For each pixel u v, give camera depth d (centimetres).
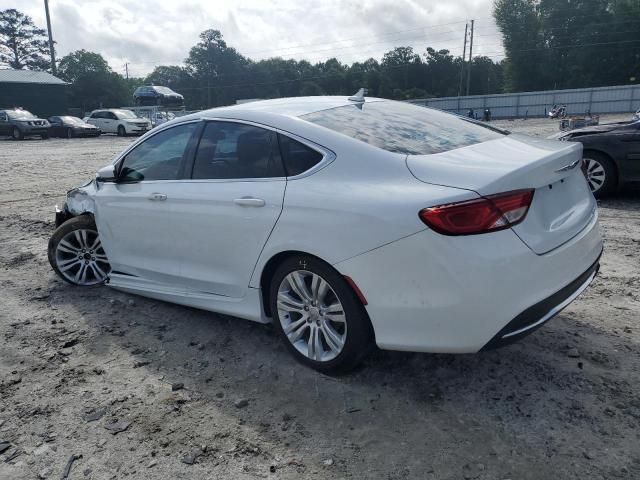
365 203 289
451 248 265
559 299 290
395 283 282
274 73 11575
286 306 340
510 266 265
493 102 5925
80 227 491
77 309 453
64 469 263
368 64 11056
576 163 329
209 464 263
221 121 380
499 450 262
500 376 323
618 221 660
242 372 345
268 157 345
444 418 289
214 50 11575
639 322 384
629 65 7625
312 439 278
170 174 404
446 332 275
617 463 250
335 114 357
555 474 246
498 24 8338
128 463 266
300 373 339
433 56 10638
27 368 359
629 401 294
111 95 8638
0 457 273
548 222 291
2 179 1258
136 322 424
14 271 558
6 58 9244
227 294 374
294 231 316
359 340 308
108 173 439
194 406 310
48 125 3102
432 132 349
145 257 429
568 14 7875
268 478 252
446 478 247
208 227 368
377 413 296
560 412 288
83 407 312
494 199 265
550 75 8112
